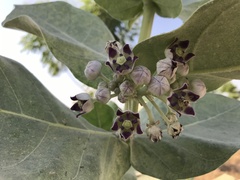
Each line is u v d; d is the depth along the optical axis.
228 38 0.14
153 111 0.20
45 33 0.17
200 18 0.13
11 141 0.13
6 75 0.14
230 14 0.13
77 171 0.13
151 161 0.16
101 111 0.19
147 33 0.19
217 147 0.16
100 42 0.21
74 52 0.17
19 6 0.21
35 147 0.13
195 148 0.16
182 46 0.14
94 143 0.15
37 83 0.15
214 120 0.19
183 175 0.16
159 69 0.13
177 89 0.13
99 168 0.14
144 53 0.14
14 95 0.14
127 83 0.13
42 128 0.14
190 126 0.18
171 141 0.17
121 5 0.20
